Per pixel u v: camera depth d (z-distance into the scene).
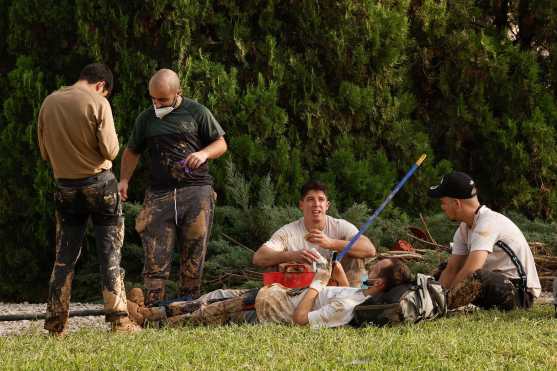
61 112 13.05
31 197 22.91
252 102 22.48
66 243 13.47
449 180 14.86
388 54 23.88
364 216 21.84
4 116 23.55
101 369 10.32
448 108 25.69
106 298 13.48
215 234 22.28
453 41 25.44
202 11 22.55
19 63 22.78
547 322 13.16
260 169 23.05
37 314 15.74
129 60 22.33
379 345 11.27
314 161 23.75
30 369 10.39
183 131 16.56
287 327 12.93
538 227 22.95
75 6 22.59
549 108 25.56
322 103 23.52
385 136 24.34
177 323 14.11
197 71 22.31
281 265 14.85
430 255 20.20
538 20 26.69
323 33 23.59
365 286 13.80
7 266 23.45
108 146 13.07
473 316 13.84
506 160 25.25
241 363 10.52
